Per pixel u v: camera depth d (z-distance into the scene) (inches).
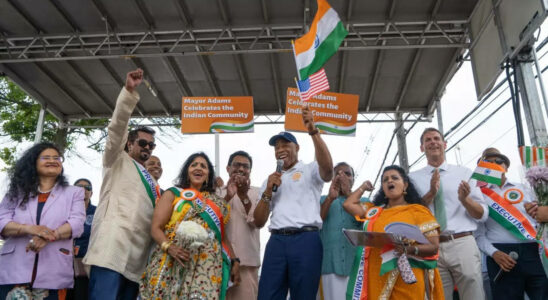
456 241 151.9
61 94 398.3
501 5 261.0
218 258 130.3
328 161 142.3
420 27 318.0
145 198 139.9
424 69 357.1
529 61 242.8
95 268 129.3
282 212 146.1
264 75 368.8
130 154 151.9
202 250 127.7
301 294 135.9
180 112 427.5
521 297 151.5
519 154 147.8
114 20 314.8
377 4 298.0
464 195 147.6
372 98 400.5
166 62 346.9
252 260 168.1
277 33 328.2
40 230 124.9
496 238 159.0
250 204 169.6
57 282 126.8
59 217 132.4
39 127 396.2
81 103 414.6
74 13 309.1
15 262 125.0
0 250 129.0
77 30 324.2
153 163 188.4
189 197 134.7
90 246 130.8
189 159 147.6
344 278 164.2
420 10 302.8
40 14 309.7
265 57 347.3
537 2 222.7
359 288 133.0
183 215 131.3
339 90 390.0
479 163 153.5
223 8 299.6
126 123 132.6
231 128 311.1
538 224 152.9
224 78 374.9
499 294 153.5
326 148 143.4
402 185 143.2
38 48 342.3
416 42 329.4
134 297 135.8
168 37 331.3
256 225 154.3
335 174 179.9
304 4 298.0
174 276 123.8
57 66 359.9
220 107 313.9
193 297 119.9
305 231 142.1
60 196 136.3
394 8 300.4
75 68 361.7
